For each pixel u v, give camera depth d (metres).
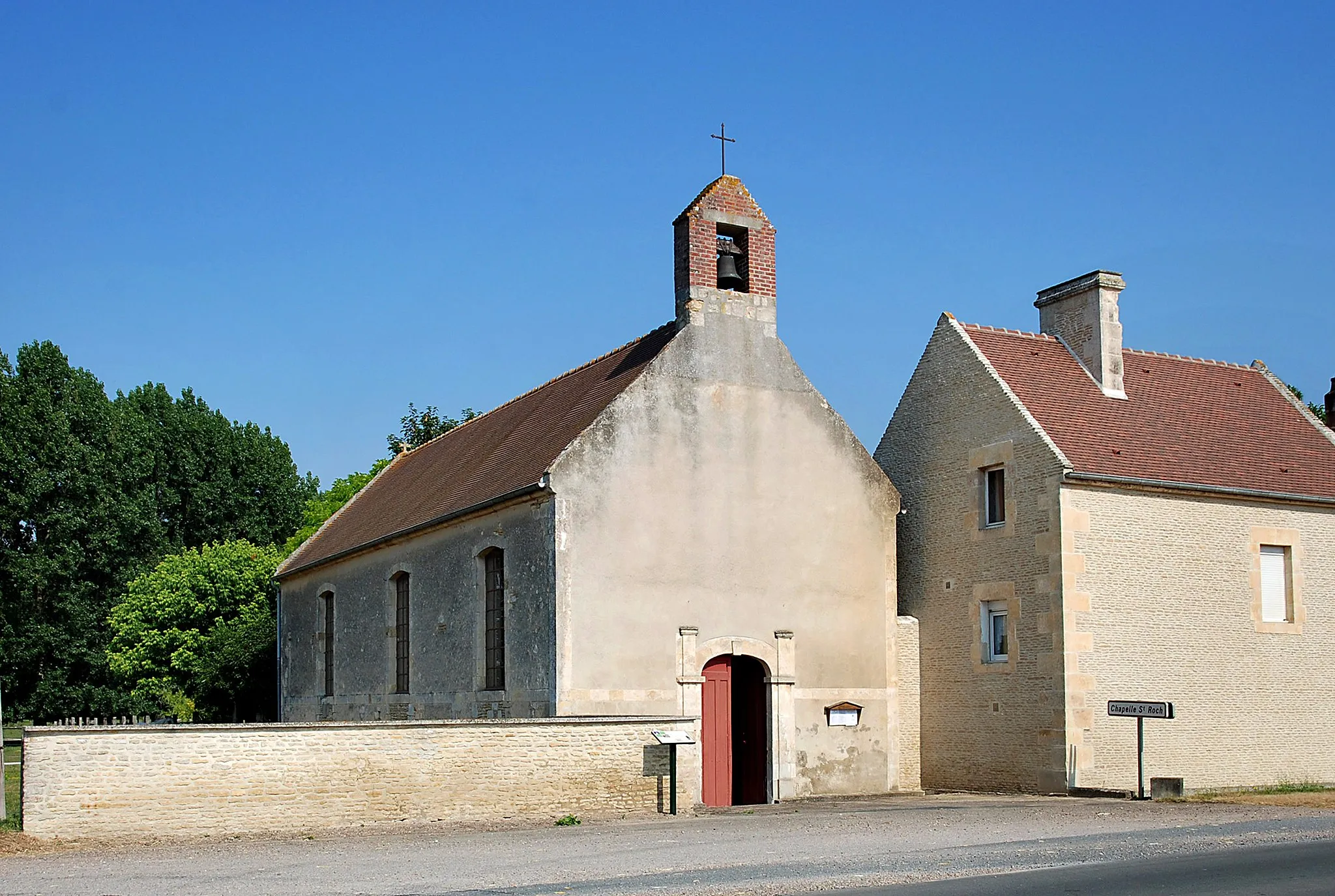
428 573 23.06
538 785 16.38
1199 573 21.45
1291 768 21.75
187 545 52.19
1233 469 22.36
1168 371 24.53
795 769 20.33
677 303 21.22
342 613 27.14
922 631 23.14
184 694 35.78
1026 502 21.17
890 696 21.45
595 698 18.81
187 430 52.78
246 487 54.06
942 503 23.09
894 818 16.08
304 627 29.61
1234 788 21.14
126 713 44.38
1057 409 22.03
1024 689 20.83
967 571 22.31
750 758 20.55
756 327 21.33
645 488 19.75
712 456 20.45
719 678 20.27
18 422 44.03
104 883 11.05
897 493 22.19
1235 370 25.59
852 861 11.87
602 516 19.31
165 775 14.49
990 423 22.16
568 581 18.88
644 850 12.87
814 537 21.20
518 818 16.08
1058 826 14.72
